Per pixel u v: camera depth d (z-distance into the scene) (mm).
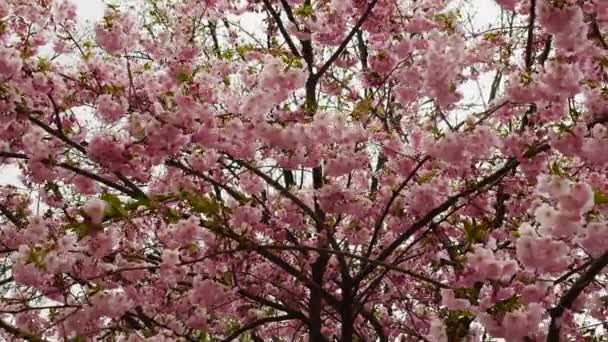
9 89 4574
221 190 6152
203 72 4883
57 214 5863
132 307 4930
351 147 5590
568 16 4254
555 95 4871
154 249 6039
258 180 6020
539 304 4340
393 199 5477
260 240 5914
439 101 5020
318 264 6023
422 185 5551
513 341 4152
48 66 4984
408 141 6074
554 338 4582
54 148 4840
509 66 7176
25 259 4082
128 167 4637
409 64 6027
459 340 4352
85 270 4809
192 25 6793
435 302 6703
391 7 6262
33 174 5102
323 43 6422
